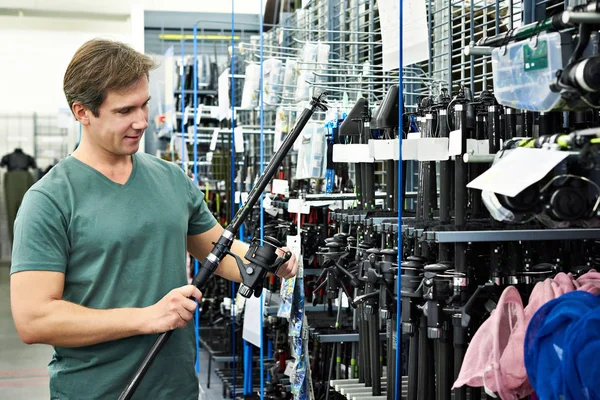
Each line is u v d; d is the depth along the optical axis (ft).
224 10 27.78
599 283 6.45
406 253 8.57
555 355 5.73
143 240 6.48
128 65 6.05
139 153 6.89
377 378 9.84
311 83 11.76
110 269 6.37
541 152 5.58
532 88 5.83
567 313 5.64
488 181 5.61
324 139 12.01
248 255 6.70
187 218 6.98
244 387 15.62
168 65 22.29
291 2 20.34
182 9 28.68
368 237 9.50
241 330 16.19
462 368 6.40
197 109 18.52
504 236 6.90
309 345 13.32
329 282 9.96
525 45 5.88
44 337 5.96
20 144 45.55
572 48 5.57
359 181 10.46
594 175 5.69
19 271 6.00
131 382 6.05
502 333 6.37
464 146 7.38
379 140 9.12
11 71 43.68
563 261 8.04
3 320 27.30
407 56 8.66
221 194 20.16
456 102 7.66
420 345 8.15
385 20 9.11
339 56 15.16
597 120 7.08
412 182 13.11
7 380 18.69
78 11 40.50
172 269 6.66
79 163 6.43
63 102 44.47
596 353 5.46
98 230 6.30
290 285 10.55
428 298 7.24
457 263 7.15
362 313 10.36
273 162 6.74
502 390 6.15
